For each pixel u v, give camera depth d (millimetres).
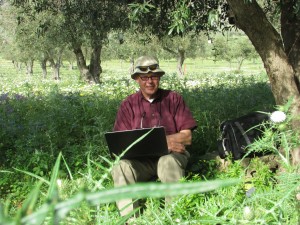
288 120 1925
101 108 9320
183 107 4633
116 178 4242
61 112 8141
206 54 49844
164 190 371
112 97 13539
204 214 2936
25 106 11086
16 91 21234
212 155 5523
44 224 767
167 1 5836
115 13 7926
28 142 6043
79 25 8602
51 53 36938
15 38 23062
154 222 2453
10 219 351
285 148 1838
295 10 4215
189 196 3408
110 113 8656
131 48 32125
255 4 4508
